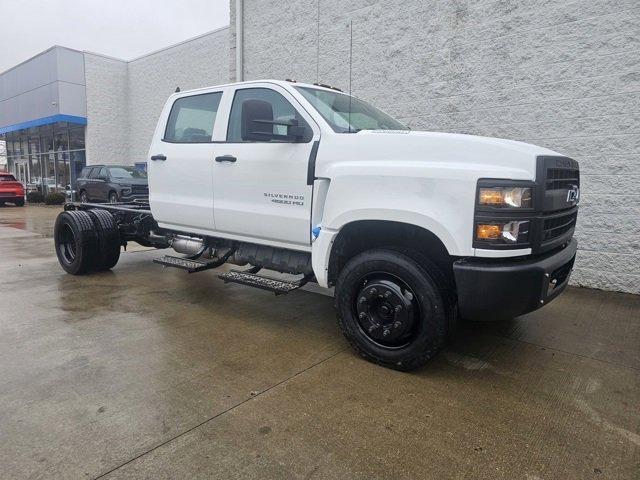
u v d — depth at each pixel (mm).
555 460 2420
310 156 3812
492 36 6418
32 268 6801
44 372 3273
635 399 3105
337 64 8180
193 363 3498
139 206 6695
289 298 5406
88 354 3607
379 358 3480
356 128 3988
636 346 4062
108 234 6258
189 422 2672
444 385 3246
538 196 3027
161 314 4676
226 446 2451
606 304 5297
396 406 2932
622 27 5469
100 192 17047
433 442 2549
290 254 4332
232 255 4859
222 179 4484
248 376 3299
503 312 3061
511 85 6320
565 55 5871
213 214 4621
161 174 5152
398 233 3654
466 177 3021
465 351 3904
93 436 2504
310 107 3947
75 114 20469
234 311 4848
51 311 4672
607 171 5723
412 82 7250
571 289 5957
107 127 21359
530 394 3146
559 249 3605
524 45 6168
